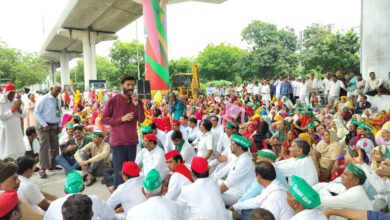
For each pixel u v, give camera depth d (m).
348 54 39.53
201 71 60.34
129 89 5.16
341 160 5.81
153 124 7.27
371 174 4.24
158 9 20.44
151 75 20.52
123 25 42.59
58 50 64.12
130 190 4.14
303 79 17.69
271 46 51.19
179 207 3.44
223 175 5.34
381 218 3.03
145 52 20.72
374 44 14.35
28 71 52.34
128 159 5.31
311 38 46.34
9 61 51.31
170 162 4.47
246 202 3.77
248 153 4.81
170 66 59.59
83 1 31.23
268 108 13.96
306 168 4.47
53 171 7.61
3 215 2.53
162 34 20.67
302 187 2.85
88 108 16.31
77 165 7.25
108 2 31.88
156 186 3.35
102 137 6.91
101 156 6.65
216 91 30.12
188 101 16.52
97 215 3.54
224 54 60.16
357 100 12.56
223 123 9.53
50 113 7.18
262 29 55.97
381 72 14.22
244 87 26.77
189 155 6.37
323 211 3.30
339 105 11.89
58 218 3.31
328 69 40.69
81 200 2.59
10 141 6.87
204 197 3.79
